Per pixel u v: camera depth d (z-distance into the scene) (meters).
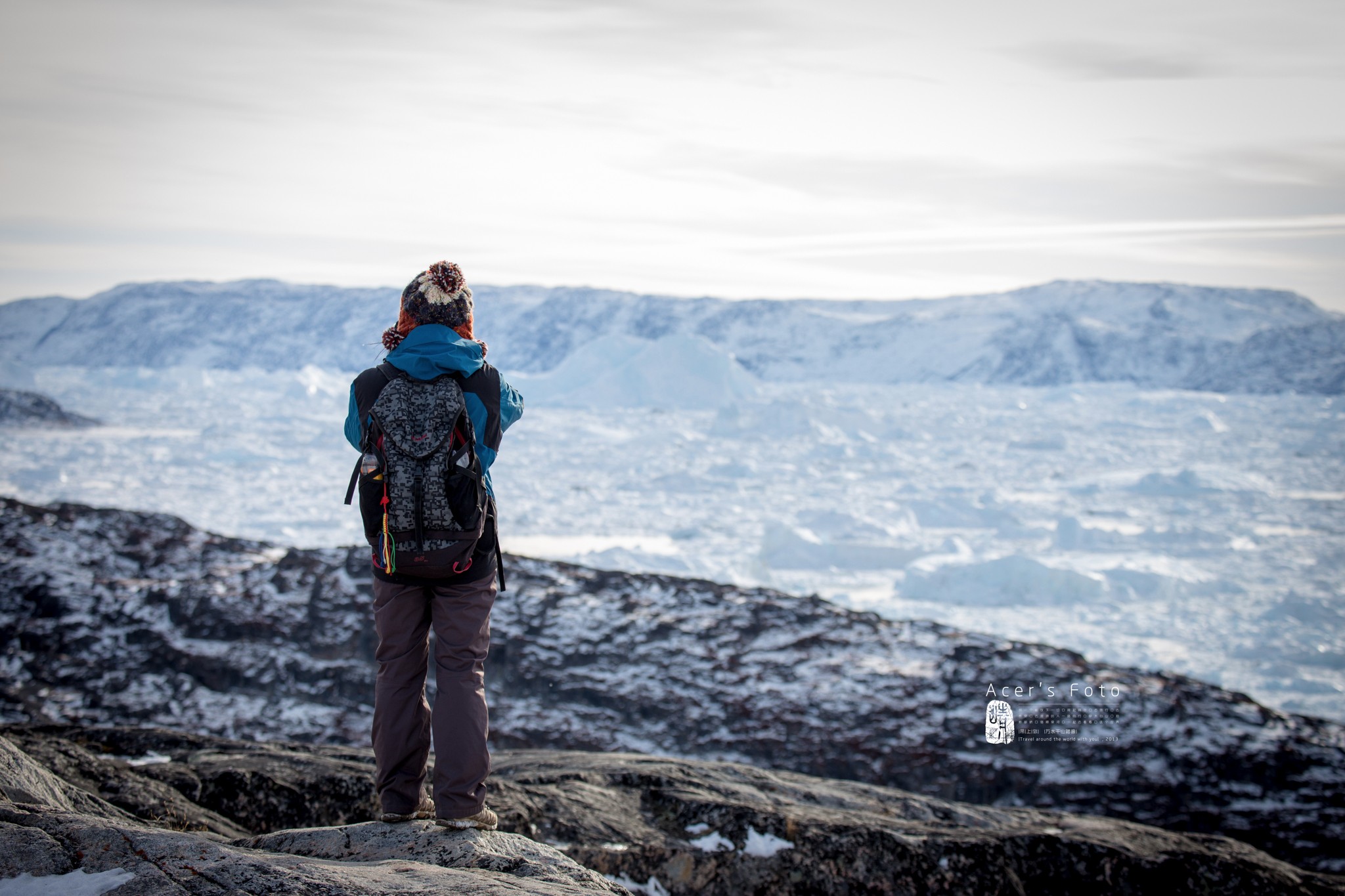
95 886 2.33
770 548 50.25
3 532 17.20
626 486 83.25
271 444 113.00
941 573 41.72
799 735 12.59
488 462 2.98
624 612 15.39
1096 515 71.94
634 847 4.46
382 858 2.85
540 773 5.47
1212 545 57.44
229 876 2.36
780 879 4.49
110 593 15.66
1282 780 11.85
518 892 2.46
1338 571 49.38
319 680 14.18
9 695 13.20
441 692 3.07
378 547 2.99
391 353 3.03
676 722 12.98
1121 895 5.11
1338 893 5.63
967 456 118.06
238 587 15.73
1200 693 13.62
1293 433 152.00
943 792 11.79
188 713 13.27
